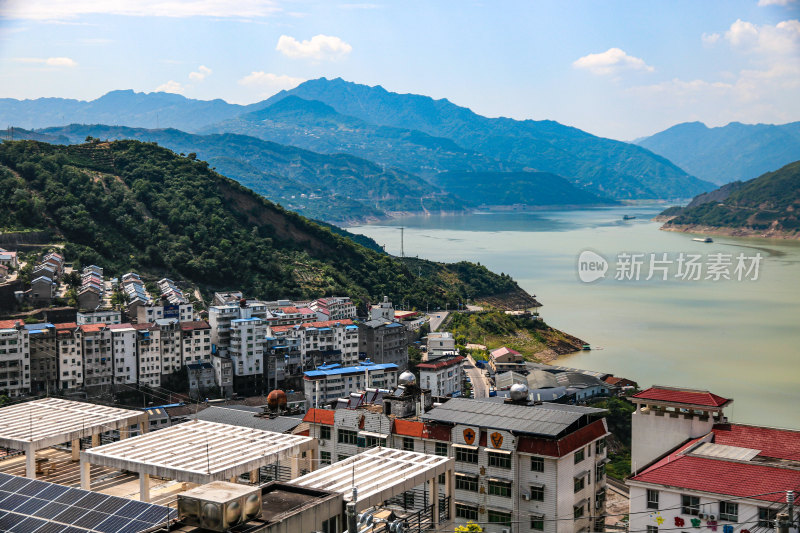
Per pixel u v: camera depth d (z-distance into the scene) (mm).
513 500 92000
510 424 94438
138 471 80938
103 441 113812
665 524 77938
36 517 63344
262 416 128125
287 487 65500
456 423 96062
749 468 77312
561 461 90750
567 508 92500
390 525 66062
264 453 85625
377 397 122188
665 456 87688
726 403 93625
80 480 87375
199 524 55250
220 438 91688
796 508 70062
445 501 80188
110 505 63125
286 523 58031
